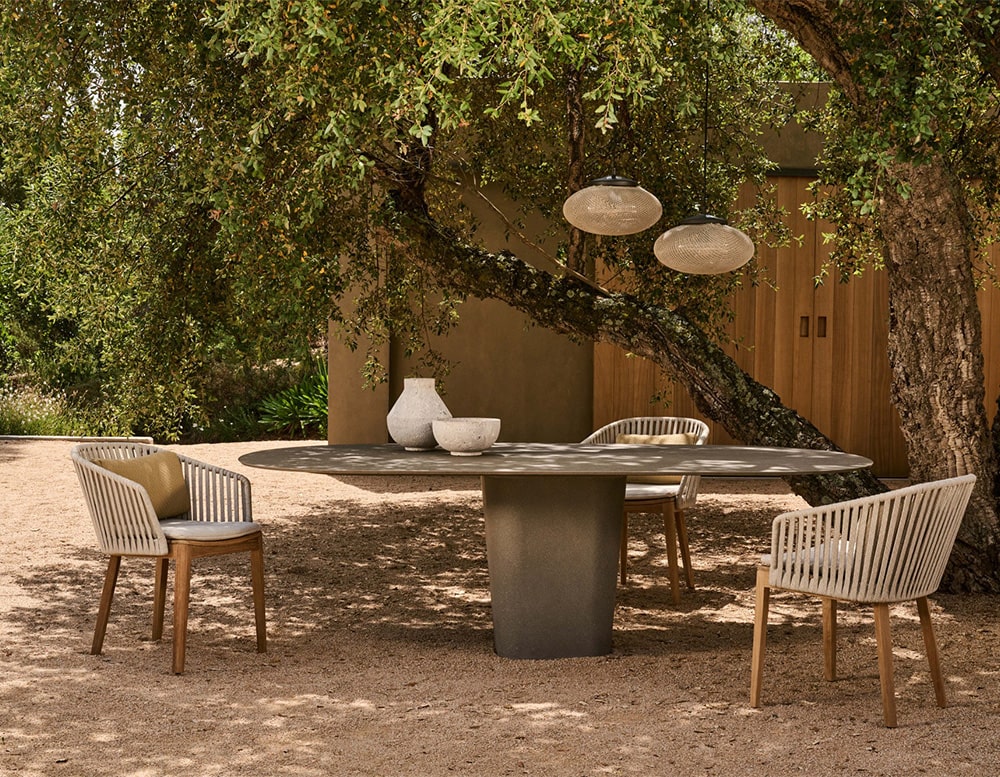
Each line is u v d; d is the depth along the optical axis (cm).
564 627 415
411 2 341
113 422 591
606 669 396
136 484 392
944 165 474
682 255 440
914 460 521
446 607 502
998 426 530
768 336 927
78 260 533
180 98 430
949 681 379
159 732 324
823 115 694
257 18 327
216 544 400
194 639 438
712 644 436
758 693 349
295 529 695
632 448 468
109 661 404
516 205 905
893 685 331
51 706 349
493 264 576
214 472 447
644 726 330
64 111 438
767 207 714
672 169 621
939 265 491
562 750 309
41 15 412
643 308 570
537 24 311
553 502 413
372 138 383
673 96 605
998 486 516
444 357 936
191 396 580
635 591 539
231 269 518
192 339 565
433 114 543
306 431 1476
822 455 433
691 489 523
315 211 436
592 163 629
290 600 511
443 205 660
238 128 406
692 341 560
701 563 607
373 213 511
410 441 446
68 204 496
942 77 368
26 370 1526
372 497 829
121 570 570
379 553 625
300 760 302
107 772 292
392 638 445
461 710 346
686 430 586
